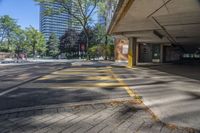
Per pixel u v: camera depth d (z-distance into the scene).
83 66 30.89
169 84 12.90
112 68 27.47
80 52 87.31
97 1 50.59
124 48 51.88
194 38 35.91
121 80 14.84
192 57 69.94
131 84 12.89
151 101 8.34
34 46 90.25
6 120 6.08
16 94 9.70
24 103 8.02
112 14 23.39
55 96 9.30
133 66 32.53
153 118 6.27
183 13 18.70
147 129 5.41
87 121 6.01
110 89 11.10
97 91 10.52
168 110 7.06
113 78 16.02
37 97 9.08
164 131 5.28
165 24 23.77
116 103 8.05
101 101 8.33
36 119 6.17
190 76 17.88
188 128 5.47
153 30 29.00
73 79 15.20
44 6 50.53
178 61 60.41
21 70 23.47
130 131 5.28
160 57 54.62
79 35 96.06
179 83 13.37
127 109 7.22
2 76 17.08
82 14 51.66
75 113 6.76
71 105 7.70
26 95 9.48
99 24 65.25
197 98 8.84
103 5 50.22
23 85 12.29
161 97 9.05
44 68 26.64
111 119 6.18
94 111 6.99
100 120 6.10
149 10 18.28
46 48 101.50
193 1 15.37
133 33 31.09
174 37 34.97
